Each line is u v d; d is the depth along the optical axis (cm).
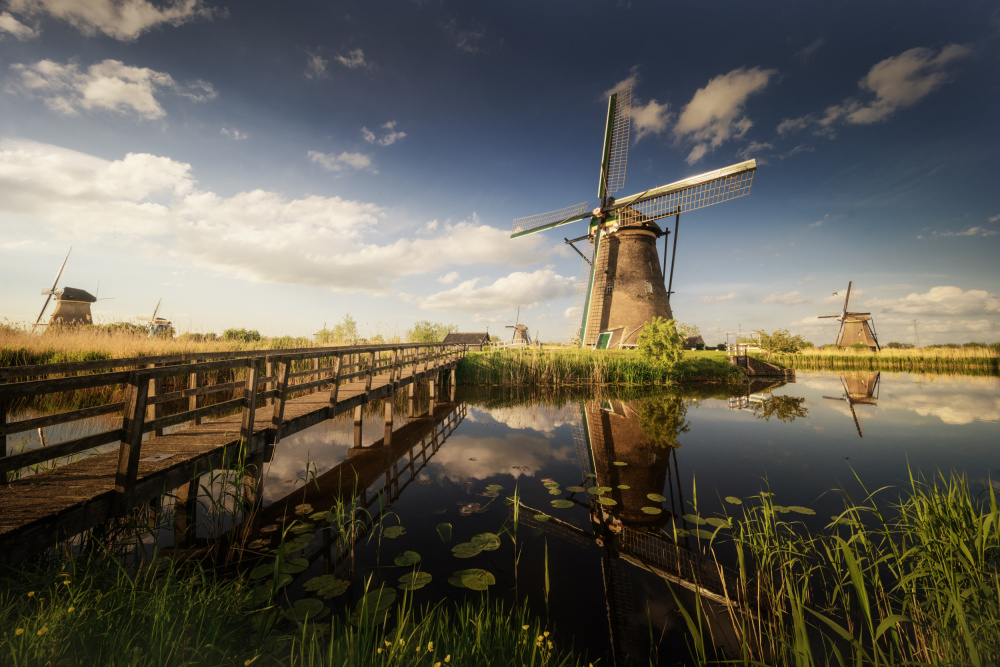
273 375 496
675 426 942
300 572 328
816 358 3241
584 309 2559
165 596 225
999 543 257
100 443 284
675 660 249
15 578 233
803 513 457
